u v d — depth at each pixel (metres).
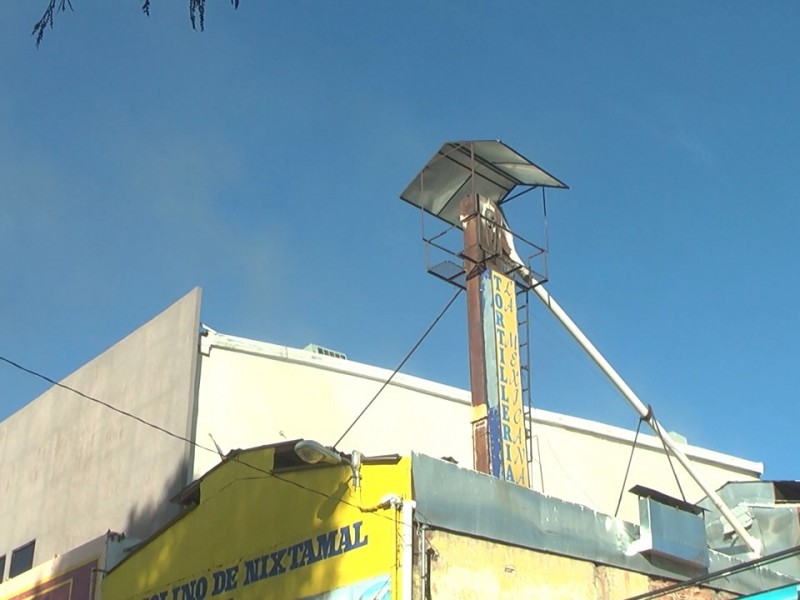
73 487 23.80
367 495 13.29
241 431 22.22
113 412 23.66
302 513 14.07
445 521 13.08
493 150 18.56
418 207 19.09
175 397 21.95
